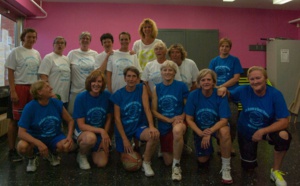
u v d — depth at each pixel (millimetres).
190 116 2299
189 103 2295
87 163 2424
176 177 2127
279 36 5656
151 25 2873
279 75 5121
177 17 5285
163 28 5227
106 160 2455
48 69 2787
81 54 3078
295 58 5129
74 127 2557
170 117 2393
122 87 2639
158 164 2521
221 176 2221
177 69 2613
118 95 2418
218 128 2145
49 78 2826
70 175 2248
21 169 2381
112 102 2455
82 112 2400
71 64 3025
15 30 4586
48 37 4938
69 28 4996
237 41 5520
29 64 2717
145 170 2242
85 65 3023
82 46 3078
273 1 4953
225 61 2826
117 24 5109
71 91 3031
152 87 2656
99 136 2439
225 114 2180
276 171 2076
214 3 5152
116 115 2389
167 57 2756
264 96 2092
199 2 5078
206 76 2170
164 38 5168
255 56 5605
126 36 2791
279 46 5102
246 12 5516
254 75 2020
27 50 2756
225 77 2805
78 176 2229
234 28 5488
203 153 2352
